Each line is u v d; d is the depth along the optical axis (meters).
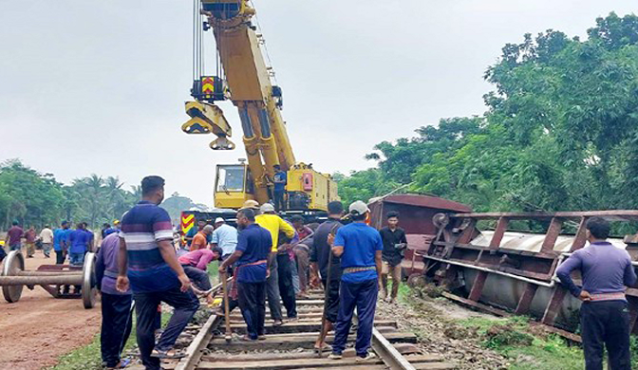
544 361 7.00
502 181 23.58
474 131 49.47
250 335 7.38
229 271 9.66
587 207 15.91
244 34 14.02
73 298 13.02
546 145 17.78
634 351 7.31
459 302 12.36
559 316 9.43
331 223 7.23
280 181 16.97
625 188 14.85
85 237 15.93
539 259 10.30
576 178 16.03
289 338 7.57
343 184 58.62
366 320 6.33
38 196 90.38
